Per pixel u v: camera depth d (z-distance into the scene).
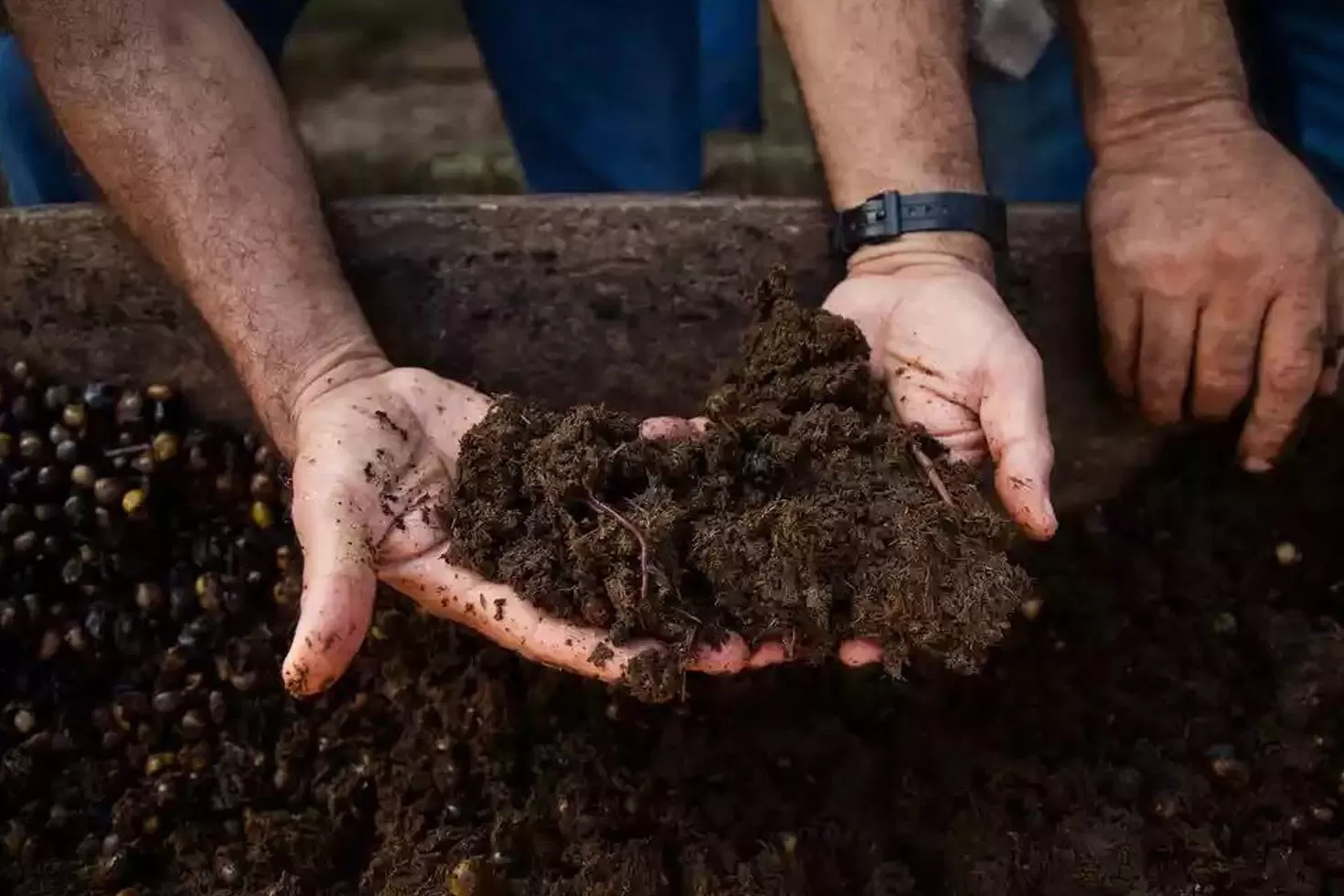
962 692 0.68
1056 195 1.01
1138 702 0.67
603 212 0.68
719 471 0.56
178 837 0.66
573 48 0.94
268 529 0.70
